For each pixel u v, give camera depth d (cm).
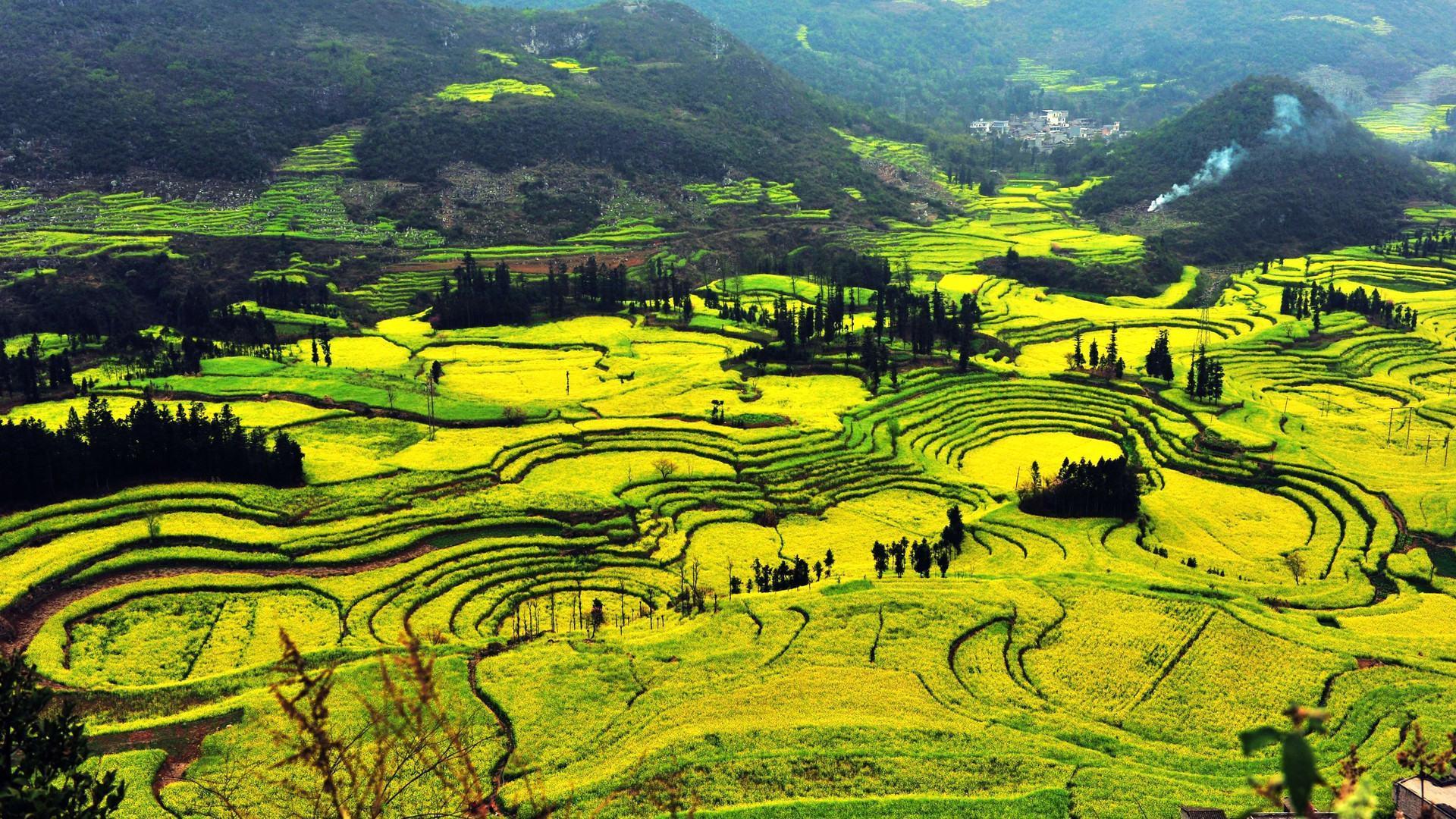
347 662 10369
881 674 9881
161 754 8294
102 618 11775
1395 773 8081
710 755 8362
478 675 9769
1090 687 9856
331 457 16875
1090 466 15425
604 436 18662
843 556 14388
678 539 14775
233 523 14038
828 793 7906
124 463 15175
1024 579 12175
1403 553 14050
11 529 13262
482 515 14712
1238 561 13925
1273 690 9781
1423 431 19225
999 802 7731
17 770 5034
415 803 7394
